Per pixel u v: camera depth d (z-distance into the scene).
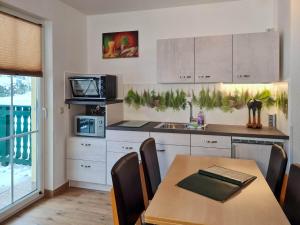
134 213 1.47
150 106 3.59
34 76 2.84
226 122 3.29
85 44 3.74
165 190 1.48
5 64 2.43
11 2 2.41
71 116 3.39
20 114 2.76
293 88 2.41
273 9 3.05
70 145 3.29
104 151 3.15
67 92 3.30
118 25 3.65
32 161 2.97
